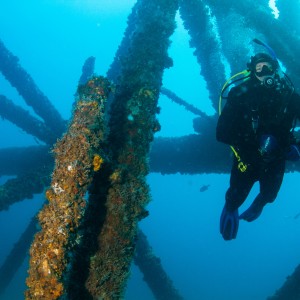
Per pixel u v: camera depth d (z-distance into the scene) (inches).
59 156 88.4
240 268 1128.8
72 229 81.0
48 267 76.2
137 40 162.9
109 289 95.1
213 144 259.4
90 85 96.9
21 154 301.4
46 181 209.9
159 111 143.3
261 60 109.4
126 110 126.8
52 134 288.5
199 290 836.6
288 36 214.1
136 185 107.9
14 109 285.9
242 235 1652.3
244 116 110.5
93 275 94.7
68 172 84.7
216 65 255.0
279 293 271.3
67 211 81.6
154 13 171.8
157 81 151.0
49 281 75.4
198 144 264.1
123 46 254.8
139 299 660.1
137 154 117.4
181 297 318.7
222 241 1546.5
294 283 261.1
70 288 91.0
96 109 93.1
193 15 233.3
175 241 1526.8
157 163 279.0
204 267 1114.7
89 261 95.7
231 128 111.0
